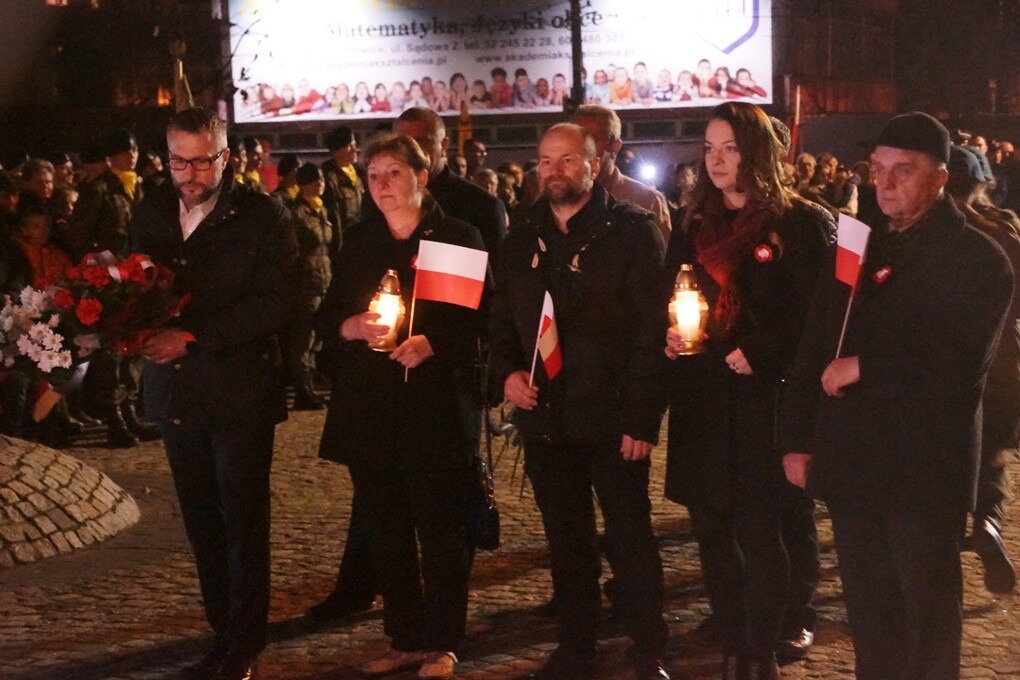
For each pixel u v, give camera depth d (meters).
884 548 4.15
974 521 6.11
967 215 5.95
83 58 35.53
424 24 36.44
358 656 5.51
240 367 5.05
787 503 4.95
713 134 4.63
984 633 5.65
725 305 4.59
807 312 4.51
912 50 41.09
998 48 40.62
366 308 5.14
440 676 5.18
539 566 6.74
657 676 4.98
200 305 5.04
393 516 5.26
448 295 4.93
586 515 5.09
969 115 38.38
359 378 5.13
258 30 36.25
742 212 4.62
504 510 7.90
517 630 5.77
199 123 4.91
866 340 4.07
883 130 4.07
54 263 9.56
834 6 38.25
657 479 8.70
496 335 5.13
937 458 3.99
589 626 5.10
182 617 6.01
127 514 7.72
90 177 10.55
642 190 6.32
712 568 4.84
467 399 5.23
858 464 4.06
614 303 4.87
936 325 3.97
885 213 4.11
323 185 12.38
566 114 27.45
